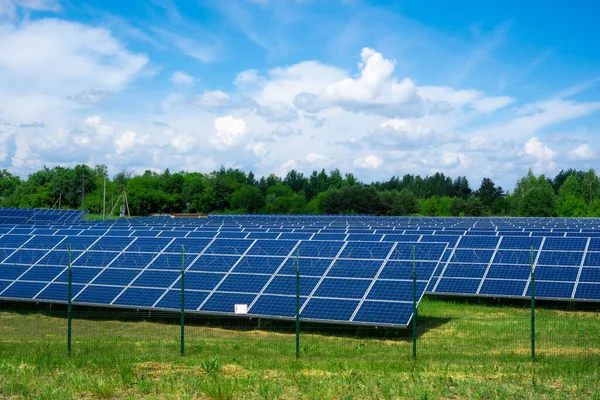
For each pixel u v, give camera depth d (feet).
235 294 113.50
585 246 141.59
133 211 556.10
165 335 105.19
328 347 94.07
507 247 147.84
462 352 89.45
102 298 120.06
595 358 82.89
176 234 157.48
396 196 489.67
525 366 76.79
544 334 102.27
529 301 134.82
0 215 284.41
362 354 88.48
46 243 151.64
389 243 122.52
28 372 73.67
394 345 95.76
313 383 67.72
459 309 128.26
